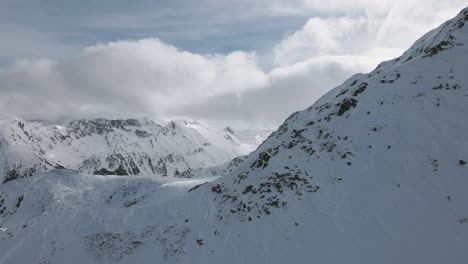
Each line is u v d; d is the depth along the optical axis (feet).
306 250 135.13
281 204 160.97
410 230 127.03
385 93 191.72
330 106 211.20
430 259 114.42
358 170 159.33
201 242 159.63
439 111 167.32
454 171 140.56
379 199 142.82
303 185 164.55
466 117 158.40
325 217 145.07
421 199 136.15
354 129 179.73
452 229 122.01
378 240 127.75
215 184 201.98
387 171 152.66
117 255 163.53
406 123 169.07
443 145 151.64
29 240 180.86
